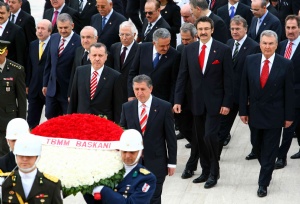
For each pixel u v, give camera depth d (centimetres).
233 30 2417
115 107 2202
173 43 2862
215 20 2559
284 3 3109
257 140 2188
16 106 2320
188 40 2394
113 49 2503
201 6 2556
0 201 1472
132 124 1941
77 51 2444
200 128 2238
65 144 1609
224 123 2370
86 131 1627
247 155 2466
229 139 2567
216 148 2209
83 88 2200
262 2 2667
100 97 2189
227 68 2188
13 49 2764
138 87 1922
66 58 2553
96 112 2194
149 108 1945
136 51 2456
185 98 2308
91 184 1542
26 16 2923
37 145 1449
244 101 2186
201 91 2205
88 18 3002
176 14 2864
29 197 1457
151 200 1917
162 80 2342
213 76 2195
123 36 2453
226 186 2238
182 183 2270
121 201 1542
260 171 2175
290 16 2381
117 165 1577
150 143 1936
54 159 1575
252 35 2714
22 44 2762
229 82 2191
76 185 1538
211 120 2197
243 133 2669
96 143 1606
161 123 1938
